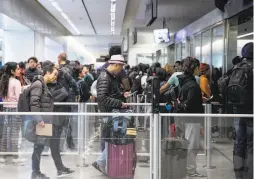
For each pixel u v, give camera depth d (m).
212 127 4.11
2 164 4.54
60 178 4.55
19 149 4.53
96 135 4.37
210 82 6.70
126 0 13.81
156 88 4.03
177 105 4.46
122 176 4.23
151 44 20.66
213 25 8.45
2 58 14.84
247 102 4.11
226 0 7.36
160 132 4.04
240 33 7.39
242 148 4.05
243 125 4.04
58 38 22.89
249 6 6.13
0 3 10.09
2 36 14.93
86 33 27.14
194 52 10.65
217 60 8.20
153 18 10.29
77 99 6.89
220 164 4.15
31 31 15.15
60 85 5.95
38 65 7.79
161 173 4.05
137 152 4.17
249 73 4.09
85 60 46.56
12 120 4.41
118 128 4.25
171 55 15.63
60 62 6.66
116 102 4.34
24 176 4.56
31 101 4.39
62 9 16.02
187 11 11.38
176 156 4.07
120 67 4.46
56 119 4.42
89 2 14.26
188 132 4.06
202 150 4.11
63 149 4.52
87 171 4.51
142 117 4.13
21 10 12.84
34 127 4.43
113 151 4.26
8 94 5.78
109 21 20.12
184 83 4.46
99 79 4.41
